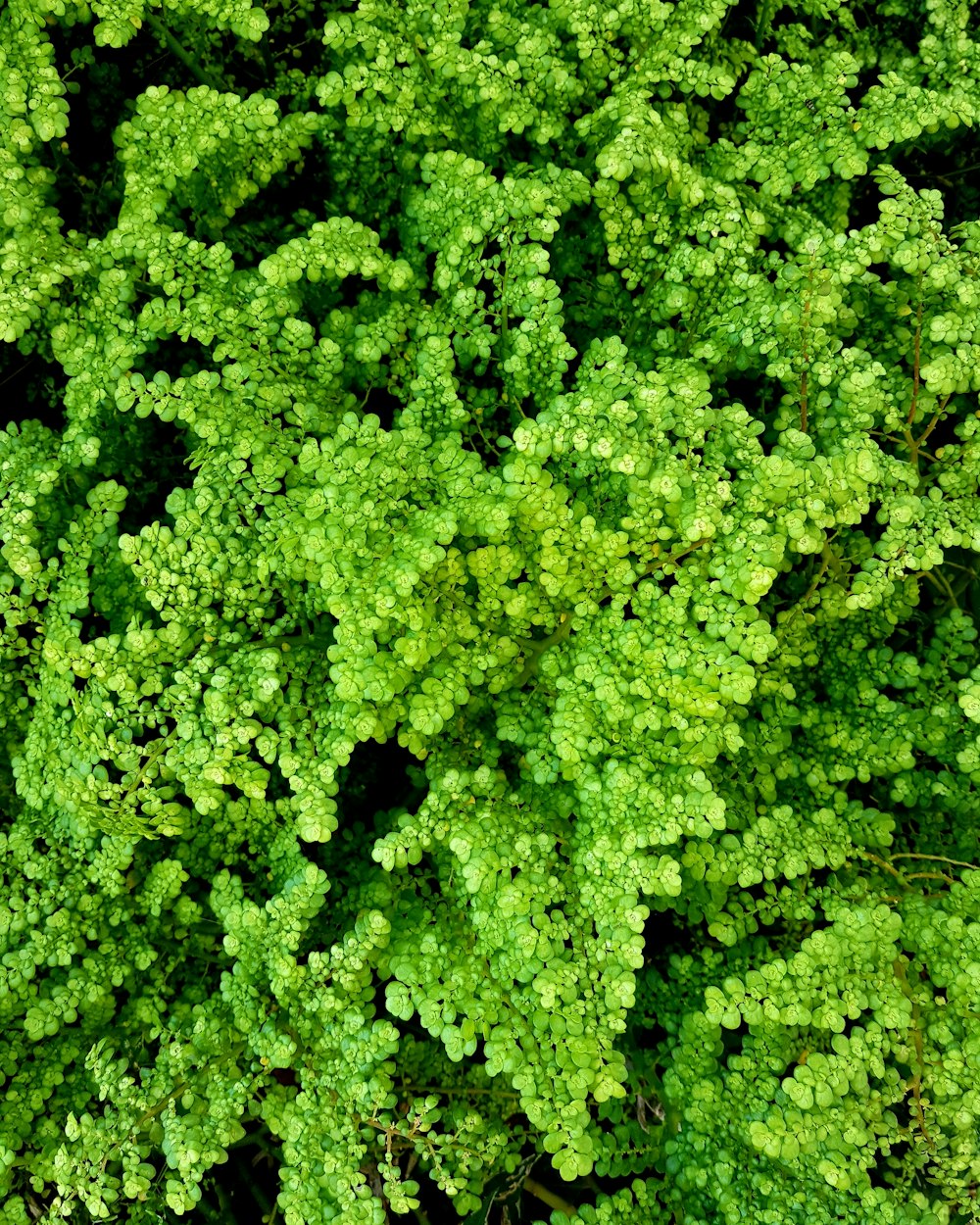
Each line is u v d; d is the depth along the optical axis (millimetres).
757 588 446
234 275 504
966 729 499
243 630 489
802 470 454
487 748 502
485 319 514
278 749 479
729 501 462
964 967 454
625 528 467
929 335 492
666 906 492
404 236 527
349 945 461
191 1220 512
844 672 520
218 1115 459
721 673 450
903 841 513
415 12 502
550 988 437
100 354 489
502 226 483
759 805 503
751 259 507
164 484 555
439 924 484
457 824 469
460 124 516
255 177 519
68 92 543
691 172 489
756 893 505
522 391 497
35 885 496
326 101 493
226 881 489
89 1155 455
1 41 485
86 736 466
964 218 589
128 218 486
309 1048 469
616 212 497
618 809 454
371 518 458
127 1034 507
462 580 472
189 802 519
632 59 511
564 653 481
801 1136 435
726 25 593
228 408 476
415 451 473
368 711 454
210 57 573
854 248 474
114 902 500
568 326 542
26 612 494
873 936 456
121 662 469
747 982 447
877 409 483
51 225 499
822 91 512
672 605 462
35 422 512
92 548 495
